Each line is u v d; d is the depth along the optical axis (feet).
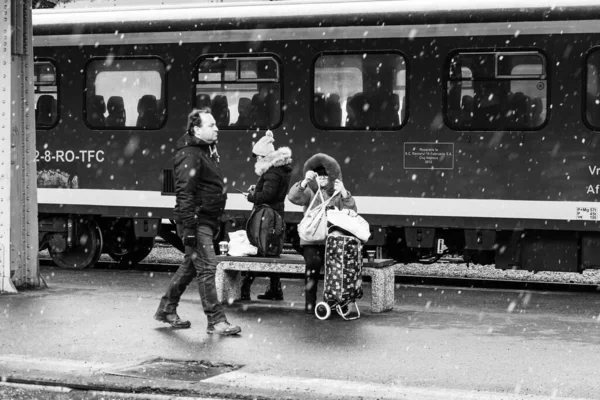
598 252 44.88
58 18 51.55
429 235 46.44
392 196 46.60
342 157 47.34
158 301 36.76
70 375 23.99
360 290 33.30
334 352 27.37
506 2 45.14
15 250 39.14
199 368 25.26
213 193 30.04
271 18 48.29
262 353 27.22
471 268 57.57
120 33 50.60
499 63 45.32
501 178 45.27
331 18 47.39
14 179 39.01
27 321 31.96
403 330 30.99
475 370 25.12
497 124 45.29
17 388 23.70
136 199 50.52
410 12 46.26
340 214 32.96
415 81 46.26
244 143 48.80
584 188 44.32
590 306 38.65
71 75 51.42
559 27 44.45
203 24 49.34
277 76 48.29
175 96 49.85
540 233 45.57
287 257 35.81
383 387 22.91
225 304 36.22
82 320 32.27
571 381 23.86
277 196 35.76
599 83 44.16
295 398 21.86
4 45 38.50
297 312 34.55
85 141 51.26
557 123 44.57
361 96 47.03
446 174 45.91
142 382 23.27
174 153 49.93
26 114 39.47
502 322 32.83
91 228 52.60
